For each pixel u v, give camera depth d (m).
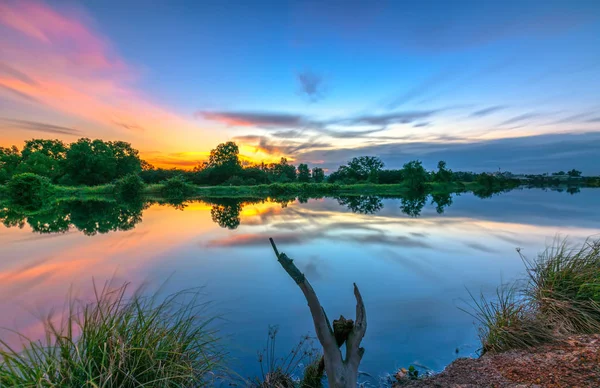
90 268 8.70
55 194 46.19
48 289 6.97
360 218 19.95
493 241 12.20
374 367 4.05
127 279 7.75
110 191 51.06
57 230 15.22
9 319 5.37
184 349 3.40
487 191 64.31
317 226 16.48
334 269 8.53
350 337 2.95
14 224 17.33
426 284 7.28
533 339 4.15
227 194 56.47
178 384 3.04
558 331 4.27
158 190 52.97
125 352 2.88
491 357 3.91
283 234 14.02
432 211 24.39
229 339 4.76
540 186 90.44
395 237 13.21
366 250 10.77
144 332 3.17
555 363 3.44
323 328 2.86
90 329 3.00
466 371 3.60
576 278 4.95
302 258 9.74
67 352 2.69
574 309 4.52
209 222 18.14
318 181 84.62
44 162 64.06
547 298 4.77
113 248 11.26
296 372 3.96
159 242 12.28
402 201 37.44
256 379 3.77
